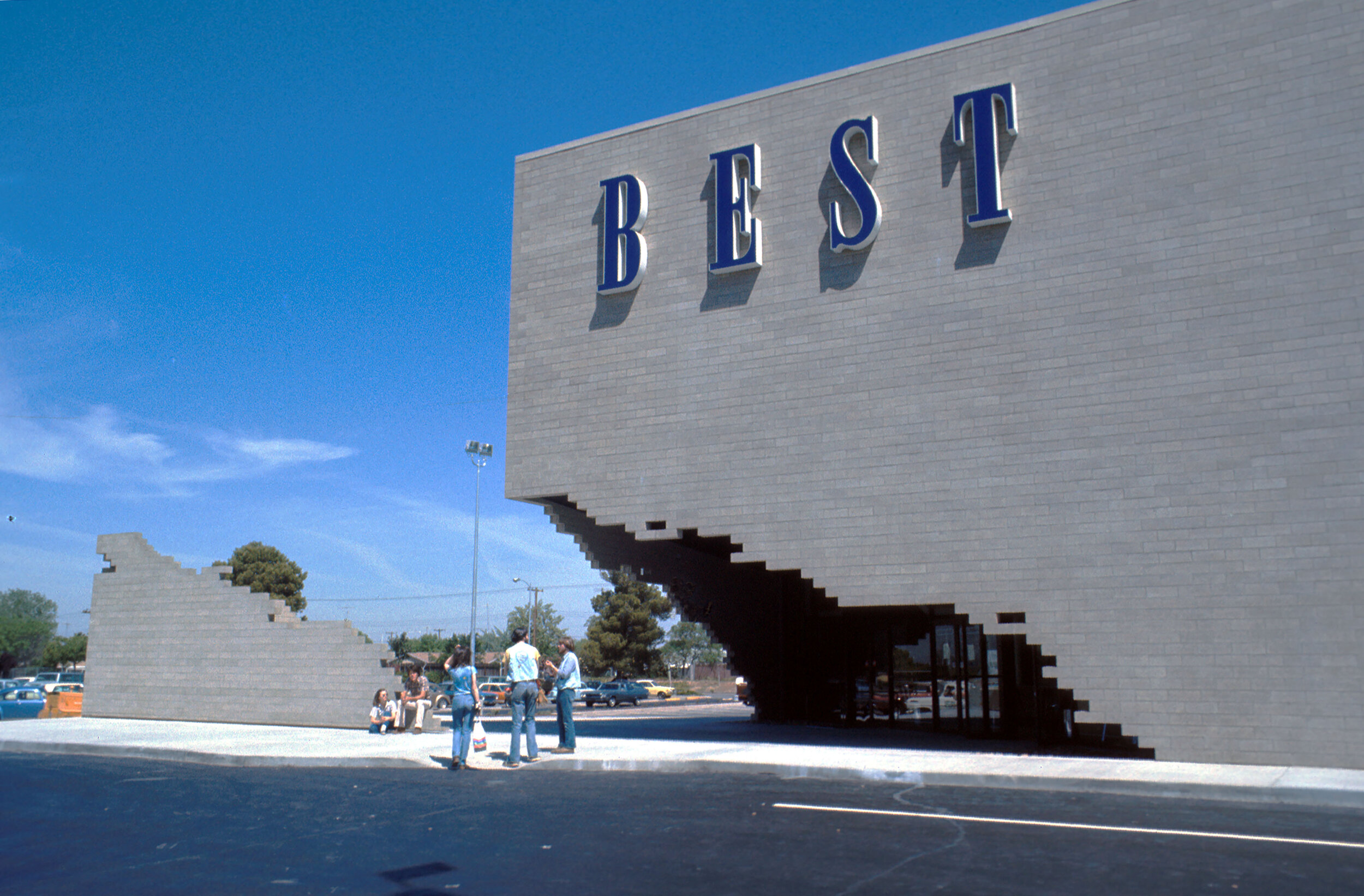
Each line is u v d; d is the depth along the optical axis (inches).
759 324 657.6
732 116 694.5
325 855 304.8
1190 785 417.4
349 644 817.5
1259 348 521.3
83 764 576.1
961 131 610.2
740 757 529.3
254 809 396.8
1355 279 506.3
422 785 461.1
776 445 637.9
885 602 588.7
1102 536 540.7
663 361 685.3
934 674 781.9
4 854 314.2
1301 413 507.2
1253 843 307.1
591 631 2541.8
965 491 578.6
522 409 729.6
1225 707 501.4
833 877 264.5
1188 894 244.8
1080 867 275.1
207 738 704.4
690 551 891.4
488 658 3120.1
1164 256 550.9
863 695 846.5
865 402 615.8
